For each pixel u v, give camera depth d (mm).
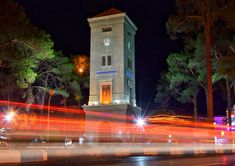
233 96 59812
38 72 61375
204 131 44438
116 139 60812
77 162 17922
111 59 65438
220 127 47875
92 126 62688
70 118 70750
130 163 17047
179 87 63250
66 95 64062
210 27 39500
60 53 62594
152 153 28031
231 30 44719
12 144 45500
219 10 36344
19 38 42500
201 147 32438
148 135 66188
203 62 51281
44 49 46594
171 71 60344
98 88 65188
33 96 60906
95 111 63188
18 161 17344
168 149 29672
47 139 62688
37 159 18578
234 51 45562
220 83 58719
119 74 64562
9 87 56312
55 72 62188
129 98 66625
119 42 65438
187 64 58875
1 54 42156
